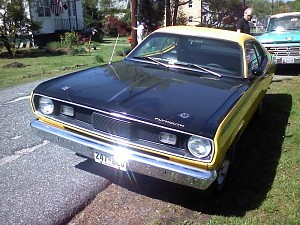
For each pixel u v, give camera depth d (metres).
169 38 4.75
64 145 3.52
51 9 27.91
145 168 3.12
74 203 3.34
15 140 4.76
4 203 3.26
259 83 4.82
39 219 3.05
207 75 4.18
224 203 3.50
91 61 14.77
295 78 9.93
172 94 3.46
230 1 46.19
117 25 41.47
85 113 3.38
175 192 3.66
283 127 5.73
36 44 25.64
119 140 3.18
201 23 40.50
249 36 5.18
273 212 3.34
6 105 6.55
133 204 3.41
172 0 30.75
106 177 3.89
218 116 3.08
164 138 3.04
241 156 4.59
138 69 4.26
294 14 11.67
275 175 4.07
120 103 3.24
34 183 3.65
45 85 3.73
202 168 2.96
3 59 17.38
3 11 19.69
